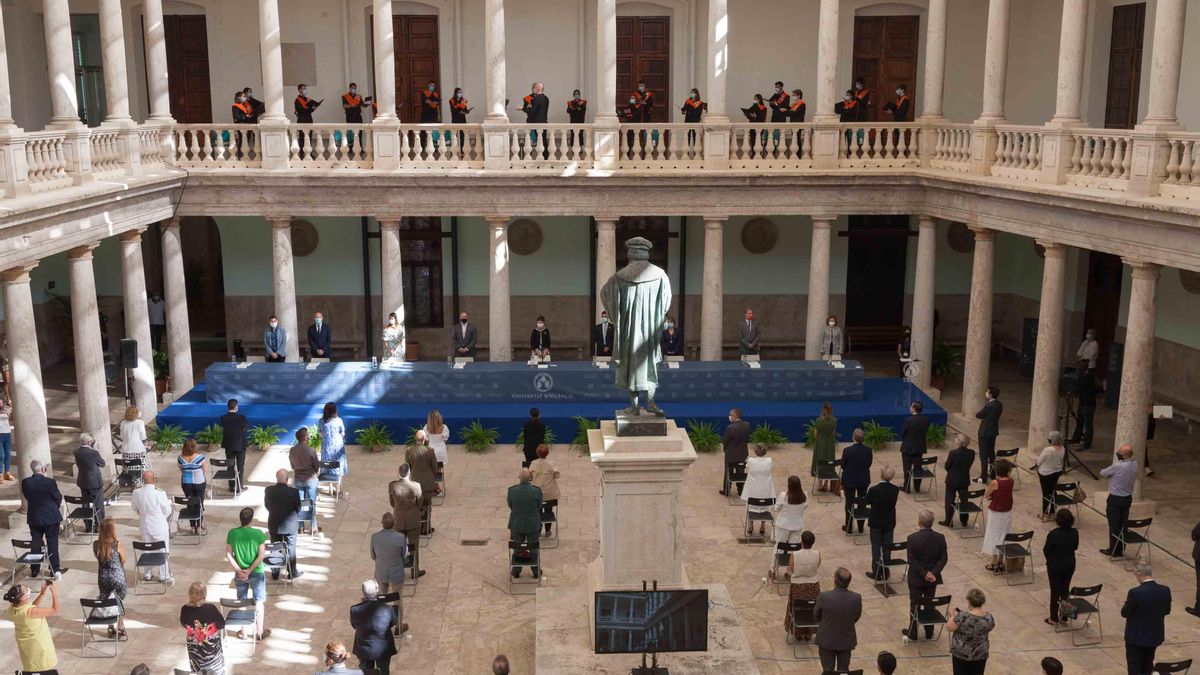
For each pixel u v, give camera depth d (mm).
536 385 24344
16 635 13469
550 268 31016
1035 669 14727
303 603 16500
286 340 26047
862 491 18734
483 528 19250
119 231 21859
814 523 19422
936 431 23391
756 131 25906
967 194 23625
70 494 20406
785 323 31609
